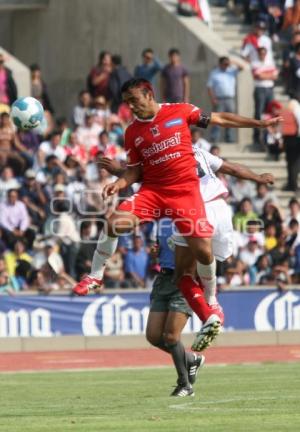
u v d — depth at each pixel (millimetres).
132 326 69438
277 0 95062
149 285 70062
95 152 75500
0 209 68000
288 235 72375
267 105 84875
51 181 69312
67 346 68250
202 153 37969
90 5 99312
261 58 87125
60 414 34625
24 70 84875
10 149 72938
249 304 70625
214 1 99375
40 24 103125
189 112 35438
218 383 45625
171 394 39750
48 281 67875
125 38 97000
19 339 67375
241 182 74812
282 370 52656
